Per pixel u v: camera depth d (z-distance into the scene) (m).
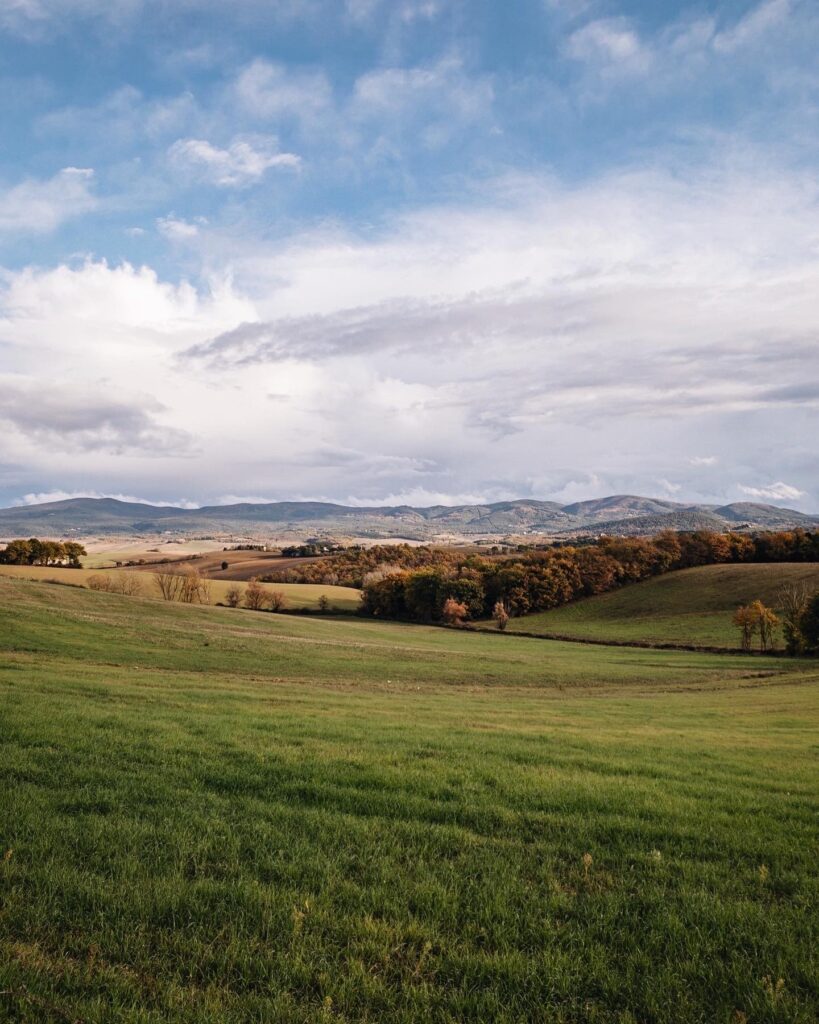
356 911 6.17
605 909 6.42
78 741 12.57
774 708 29.67
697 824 9.09
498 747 14.57
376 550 161.38
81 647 38.84
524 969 5.29
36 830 7.75
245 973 5.15
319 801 9.69
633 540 132.75
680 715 26.81
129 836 7.69
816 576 104.31
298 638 60.31
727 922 6.20
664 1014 4.84
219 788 10.16
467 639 83.69
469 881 6.95
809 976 5.26
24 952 5.22
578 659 63.69
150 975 5.07
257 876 6.85
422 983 5.06
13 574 104.88
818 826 9.17
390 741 14.76
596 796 10.24
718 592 107.94
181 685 26.00
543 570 118.44
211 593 117.81
